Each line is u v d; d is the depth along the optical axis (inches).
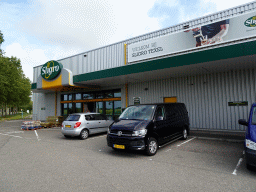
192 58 328.8
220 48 300.0
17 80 1283.2
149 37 482.6
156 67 373.4
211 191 132.1
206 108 409.7
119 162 204.2
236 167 183.2
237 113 369.7
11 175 167.2
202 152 241.9
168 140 265.4
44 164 199.5
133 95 542.9
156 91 494.3
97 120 389.7
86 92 671.8
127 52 501.7
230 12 364.8
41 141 340.2
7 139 367.6
